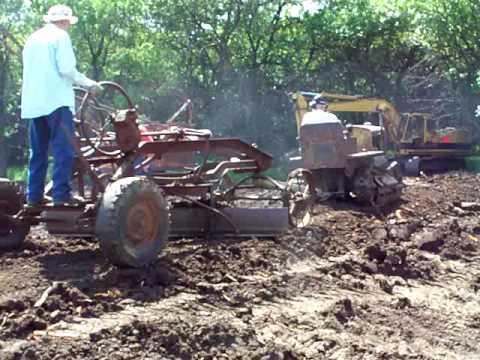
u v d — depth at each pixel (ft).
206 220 32.76
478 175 84.89
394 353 23.89
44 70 25.68
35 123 26.71
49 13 26.48
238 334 22.22
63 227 27.84
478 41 118.62
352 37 123.75
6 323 19.92
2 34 96.84
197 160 44.14
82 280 24.09
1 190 27.99
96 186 27.09
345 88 127.13
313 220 41.45
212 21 118.42
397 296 31.07
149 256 25.84
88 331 20.13
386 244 39.17
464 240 43.57
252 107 119.14
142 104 118.01
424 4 120.98
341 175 50.83
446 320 29.04
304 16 123.34
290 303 27.09
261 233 33.63
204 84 119.85
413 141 90.22
